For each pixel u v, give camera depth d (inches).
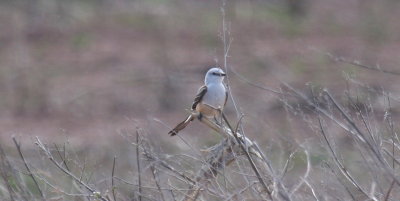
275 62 950.4
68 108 867.4
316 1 1274.6
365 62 924.6
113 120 813.9
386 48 1029.8
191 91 878.4
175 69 941.2
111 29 1131.9
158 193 320.5
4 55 1042.7
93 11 1186.6
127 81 927.7
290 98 534.0
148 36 1098.1
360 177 358.0
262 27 1120.2
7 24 1141.1
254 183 299.1
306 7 1212.5
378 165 279.1
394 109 450.3
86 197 318.7
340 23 1158.3
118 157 438.3
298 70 914.7
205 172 306.3
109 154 500.4
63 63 1015.6
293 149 395.2
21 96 913.5
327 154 364.2
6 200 325.7
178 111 828.6
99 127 782.5
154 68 958.4
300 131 418.9
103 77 959.0
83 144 613.3
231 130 296.7
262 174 308.0
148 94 885.2
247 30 1100.5
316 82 836.6
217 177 319.9
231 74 800.9
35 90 928.3
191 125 521.7
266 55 980.6
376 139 309.4
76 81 952.3
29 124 819.4
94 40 1095.0
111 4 1206.3
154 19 1157.1
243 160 309.3
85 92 909.2
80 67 1000.2
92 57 1032.8
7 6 1181.7
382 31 1120.8
